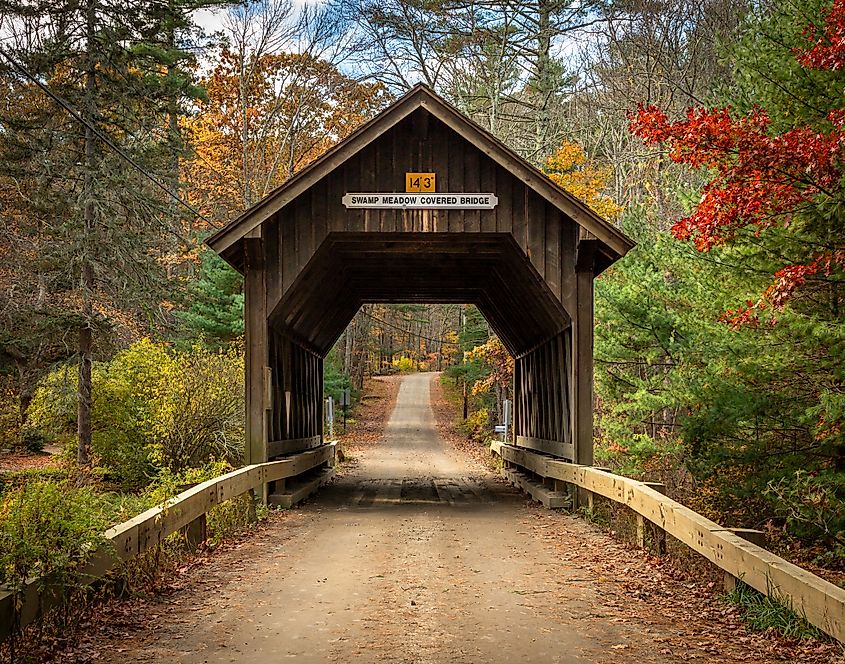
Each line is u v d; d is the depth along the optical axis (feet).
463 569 26.71
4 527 16.53
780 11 33.55
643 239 50.83
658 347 45.80
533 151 95.91
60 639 17.49
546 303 44.83
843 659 16.60
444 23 98.89
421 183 40.91
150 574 23.39
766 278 35.55
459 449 117.29
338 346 167.02
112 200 63.93
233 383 56.34
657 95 85.92
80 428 56.90
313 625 19.69
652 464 47.85
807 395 36.73
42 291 63.87
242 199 129.18
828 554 33.88
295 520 38.40
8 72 61.82
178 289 70.49
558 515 40.24
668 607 21.58
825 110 31.78
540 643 18.22
